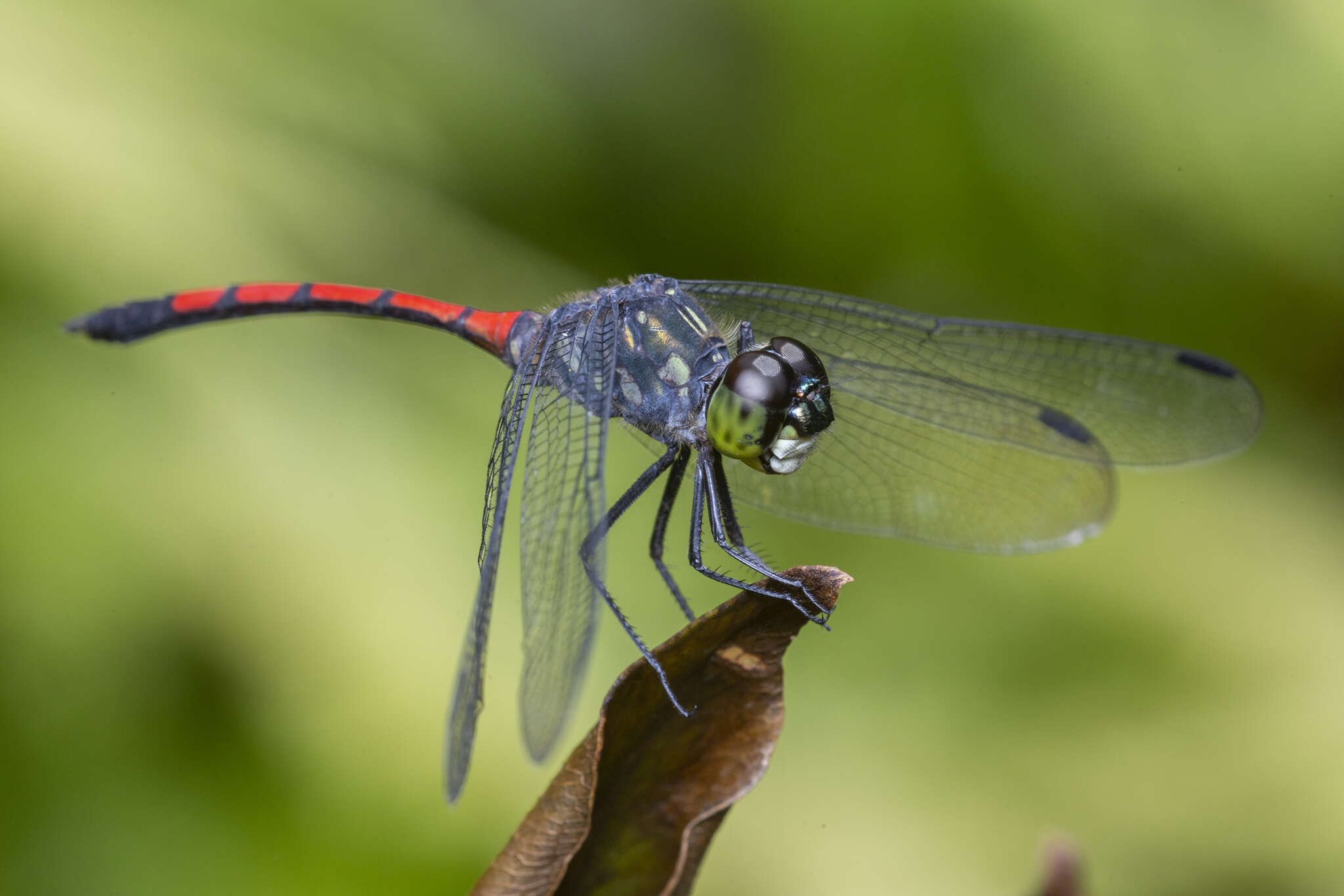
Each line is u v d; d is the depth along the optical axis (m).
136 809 0.51
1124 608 0.52
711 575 0.50
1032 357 0.51
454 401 0.52
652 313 0.50
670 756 0.46
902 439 0.51
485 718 0.51
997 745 0.52
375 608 0.51
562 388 0.50
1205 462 0.51
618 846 0.45
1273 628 0.52
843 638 0.52
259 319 0.52
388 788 0.51
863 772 0.52
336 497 0.51
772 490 0.51
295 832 0.51
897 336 0.51
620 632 0.52
